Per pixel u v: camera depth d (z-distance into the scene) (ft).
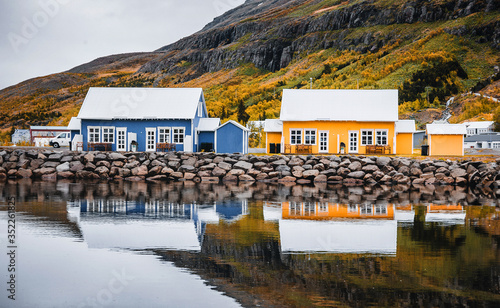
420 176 127.03
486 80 506.48
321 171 130.11
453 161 130.52
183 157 135.13
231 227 59.82
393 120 150.00
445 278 39.42
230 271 41.34
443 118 399.44
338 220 65.21
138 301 34.40
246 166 131.34
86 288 37.29
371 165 128.67
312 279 39.19
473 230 58.59
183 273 40.88
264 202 82.74
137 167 131.23
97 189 101.40
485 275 40.19
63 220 63.36
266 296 35.47
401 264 43.37
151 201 82.74
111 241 51.88
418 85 504.02
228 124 150.82
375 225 61.57
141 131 152.46
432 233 56.75
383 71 605.31
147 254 46.78
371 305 33.76
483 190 109.91
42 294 35.81
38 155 136.67
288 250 48.34
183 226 60.18
